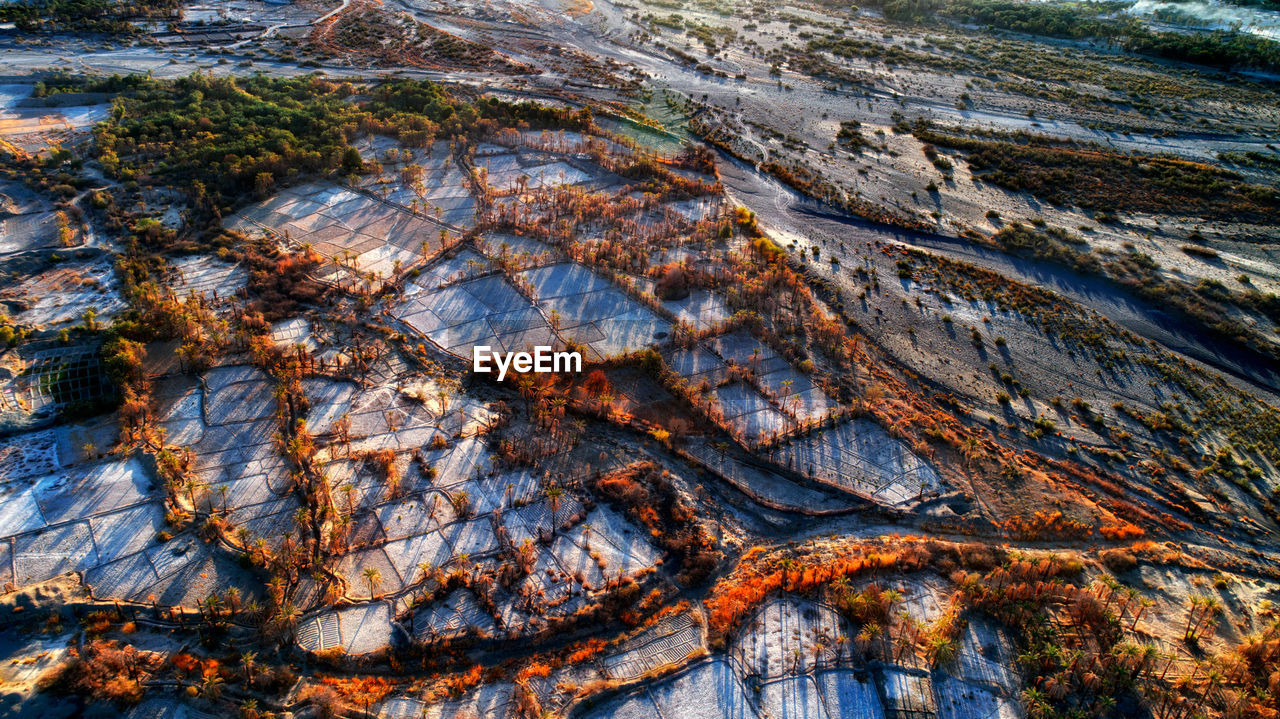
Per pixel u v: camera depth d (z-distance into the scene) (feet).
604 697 161.68
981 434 247.29
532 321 285.43
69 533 191.21
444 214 356.59
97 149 385.09
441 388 250.78
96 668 158.10
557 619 177.68
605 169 412.98
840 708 161.89
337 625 173.99
